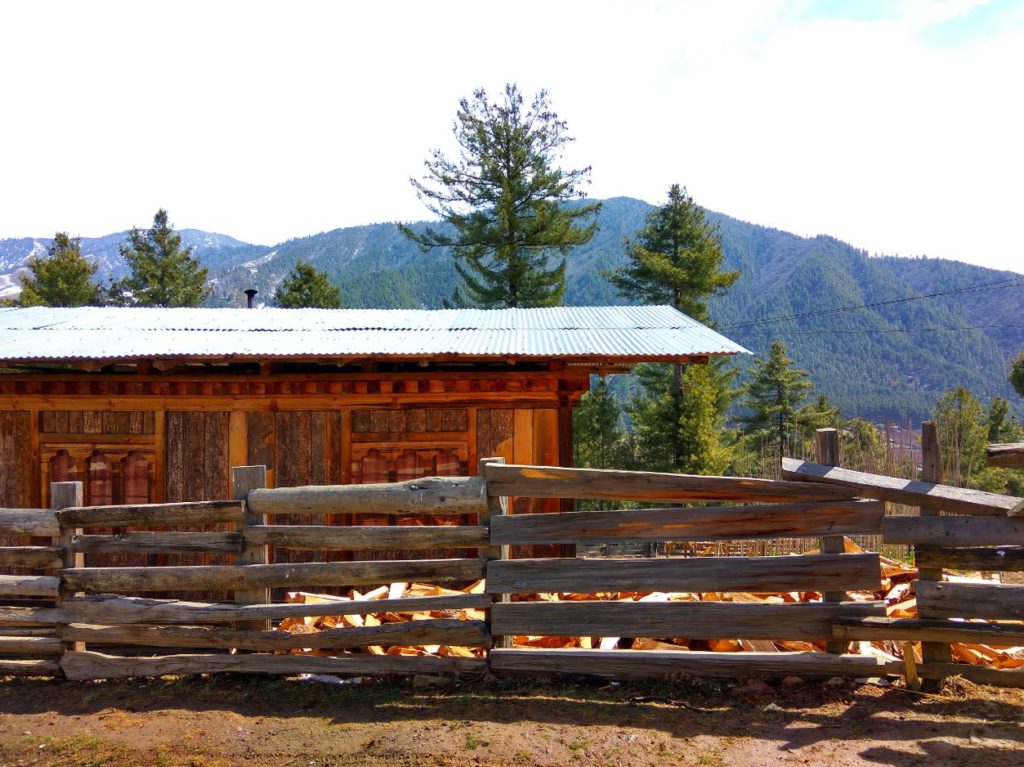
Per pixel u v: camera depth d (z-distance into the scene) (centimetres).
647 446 2692
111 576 483
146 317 907
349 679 468
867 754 352
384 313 995
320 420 721
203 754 370
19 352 653
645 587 449
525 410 713
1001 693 418
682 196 3078
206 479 722
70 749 380
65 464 732
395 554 709
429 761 357
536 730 387
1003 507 409
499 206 2420
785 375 4869
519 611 457
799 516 439
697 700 422
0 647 487
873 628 426
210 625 509
